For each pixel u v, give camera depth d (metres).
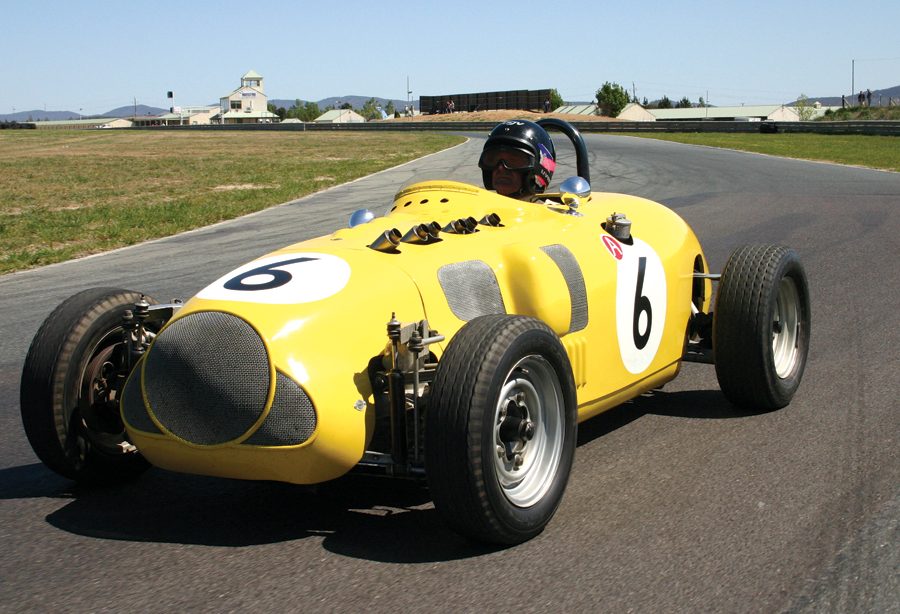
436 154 31.88
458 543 2.97
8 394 5.14
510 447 3.00
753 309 4.15
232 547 2.99
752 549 2.87
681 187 17.14
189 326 2.97
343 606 2.56
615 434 4.10
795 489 3.37
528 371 3.03
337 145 41.53
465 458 2.71
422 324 3.03
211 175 23.84
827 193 15.20
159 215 14.43
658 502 3.28
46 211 15.50
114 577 2.79
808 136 40.34
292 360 2.84
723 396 4.71
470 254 3.50
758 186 16.88
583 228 4.03
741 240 10.18
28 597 2.67
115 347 3.59
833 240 9.97
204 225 13.31
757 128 45.94
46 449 3.40
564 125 4.92
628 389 4.05
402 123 65.88
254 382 2.83
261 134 61.31
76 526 3.22
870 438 3.92
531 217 3.93
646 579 2.69
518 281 3.53
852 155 26.14
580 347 3.70
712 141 37.56
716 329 4.26
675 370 4.50
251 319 2.91
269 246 10.70
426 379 3.02
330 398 2.84
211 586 2.71
